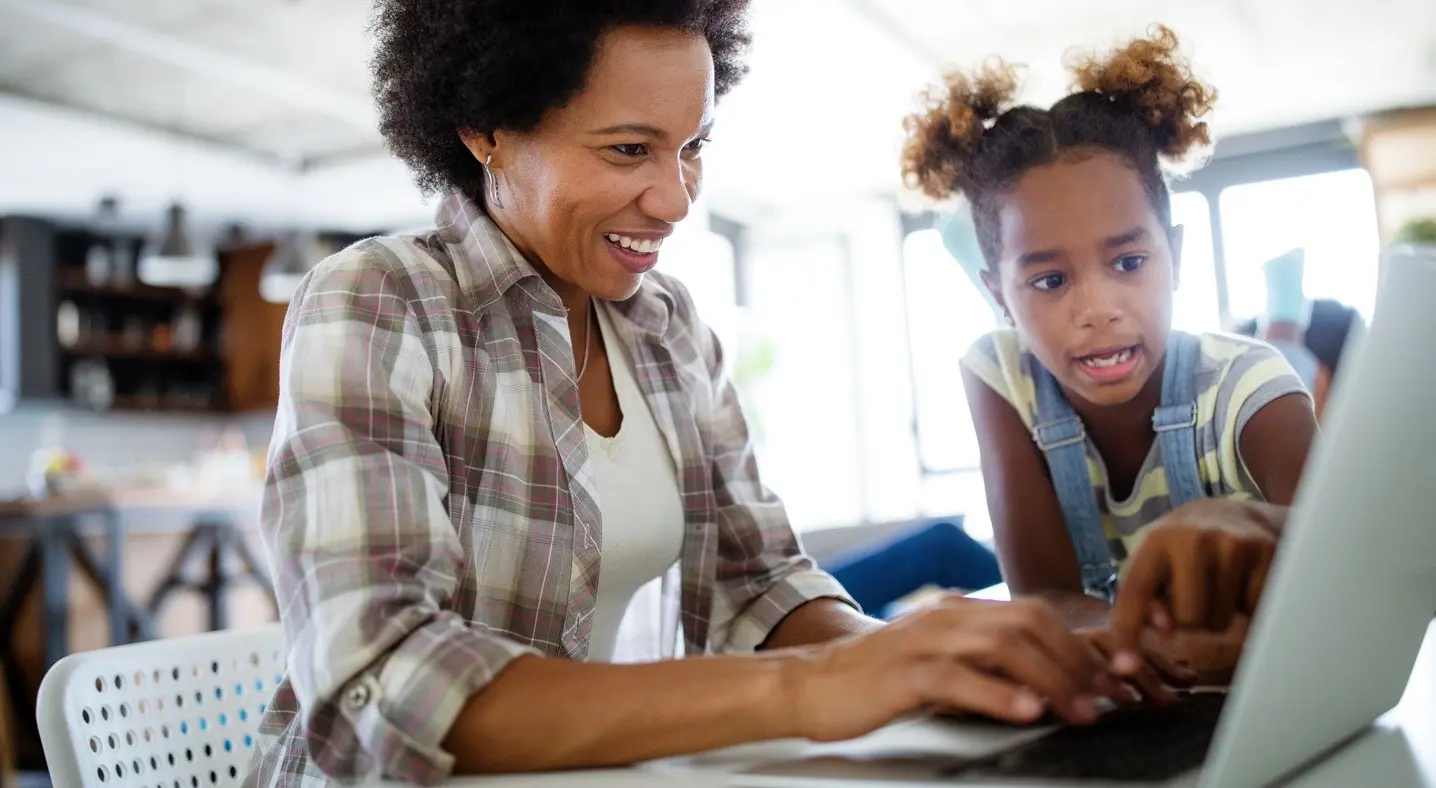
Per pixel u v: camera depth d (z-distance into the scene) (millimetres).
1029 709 494
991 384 1069
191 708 951
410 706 562
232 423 7766
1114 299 977
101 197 6340
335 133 5629
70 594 4445
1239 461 947
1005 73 1083
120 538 4418
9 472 6750
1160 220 999
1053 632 527
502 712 557
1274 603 363
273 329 7449
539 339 928
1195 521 571
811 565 1090
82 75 4816
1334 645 438
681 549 1062
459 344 868
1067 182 981
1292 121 5406
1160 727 524
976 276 1137
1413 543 500
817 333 7344
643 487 1019
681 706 544
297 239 6223
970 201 1079
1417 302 406
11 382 6598
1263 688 381
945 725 579
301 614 618
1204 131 1010
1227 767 384
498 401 885
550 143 874
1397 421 423
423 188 1047
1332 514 384
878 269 7125
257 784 819
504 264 908
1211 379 962
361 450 670
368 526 635
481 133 927
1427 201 5141
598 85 845
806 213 7227
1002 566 1061
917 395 7008
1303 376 1450
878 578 1599
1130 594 578
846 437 7219
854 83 5180
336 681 580
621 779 505
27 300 6641
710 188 6801
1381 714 572
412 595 619
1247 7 4387
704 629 1058
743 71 1135
